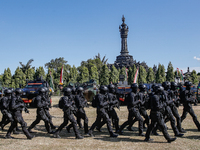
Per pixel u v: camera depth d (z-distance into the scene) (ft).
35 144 25.54
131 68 256.93
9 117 29.63
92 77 229.45
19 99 27.68
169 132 31.24
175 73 244.01
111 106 30.37
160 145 24.50
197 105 68.23
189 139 26.94
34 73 220.02
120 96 68.44
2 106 29.71
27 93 63.57
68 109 28.04
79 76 219.20
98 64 328.08
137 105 29.30
